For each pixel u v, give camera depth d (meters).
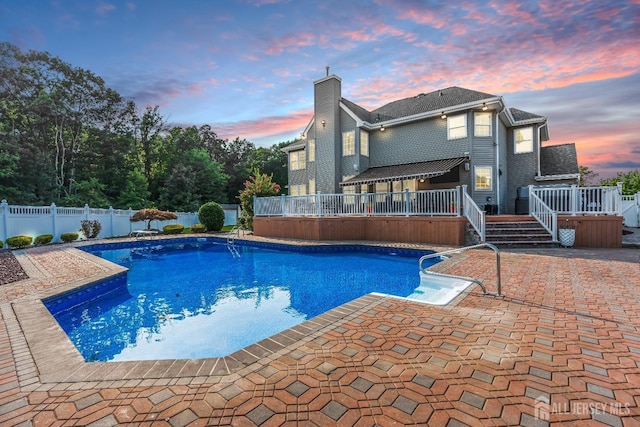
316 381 3.73
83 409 3.29
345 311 6.27
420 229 17.36
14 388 3.71
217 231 31.00
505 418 2.97
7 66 35.66
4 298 7.86
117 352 6.15
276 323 7.60
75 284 9.23
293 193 32.78
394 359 4.24
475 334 5.04
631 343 4.62
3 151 30.62
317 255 16.70
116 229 27.75
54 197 35.41
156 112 54.56
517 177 23.97
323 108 26.86
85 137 41.94
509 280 8.68
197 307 8.88
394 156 24.97
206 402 3.36
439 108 22.22
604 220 14.64
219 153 67.75
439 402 3.25
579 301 6.73
